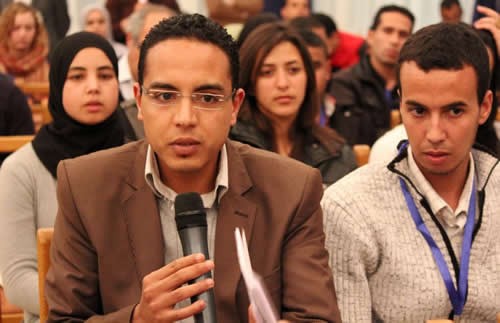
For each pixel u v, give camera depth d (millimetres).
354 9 13109
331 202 3330
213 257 2982
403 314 3279
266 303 2168
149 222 2982
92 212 2979
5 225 4273
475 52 3070
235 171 3064
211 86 2762
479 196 3322
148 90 2789
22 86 7898
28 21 9156
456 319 3279
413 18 8297
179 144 2768
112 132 4758
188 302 2975
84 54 4637
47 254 3396
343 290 3289
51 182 4406
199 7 13281
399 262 3268
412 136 3143
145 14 6297
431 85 3043
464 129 3084
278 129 5227
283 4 12625
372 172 3379
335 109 7750
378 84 7871
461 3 11664
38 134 4551
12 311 5008
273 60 5133
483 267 3299
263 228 3021
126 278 2945
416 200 3299
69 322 2918
